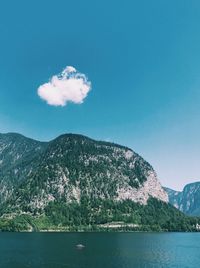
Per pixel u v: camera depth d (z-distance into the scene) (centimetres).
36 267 16375
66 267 16412
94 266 16838
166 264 18125
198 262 19012
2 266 16675
